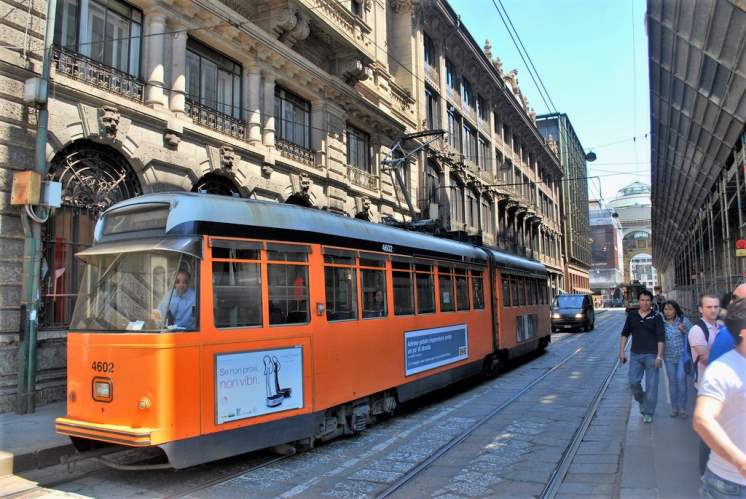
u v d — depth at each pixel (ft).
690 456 21.06
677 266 176.45
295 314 23.22
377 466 21.65
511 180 146.20
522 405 33.27
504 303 48.57
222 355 20.15
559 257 210.38
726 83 41.04
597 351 63.52
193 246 19.80
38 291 30.66
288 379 22.44
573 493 18.22
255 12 52.70
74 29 36.24
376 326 28.32
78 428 19.39
